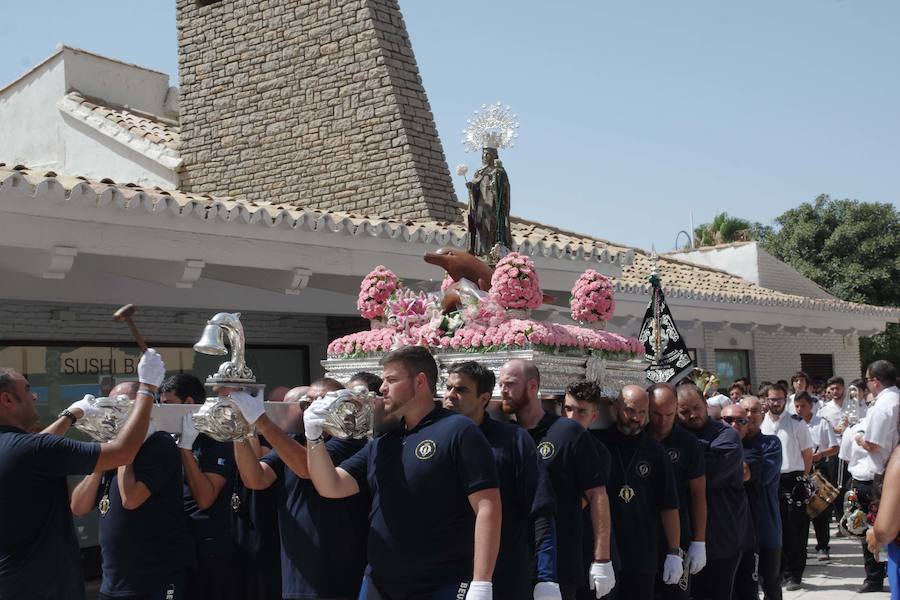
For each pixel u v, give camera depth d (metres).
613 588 6.81
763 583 9.68
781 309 19.59
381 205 14.45
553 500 5.28
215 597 6.32
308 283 11.74
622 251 14.38
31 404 5.08
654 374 10.40
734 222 39.31
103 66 17.56
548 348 7.35
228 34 15.99
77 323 11.14
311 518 5.65
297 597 5.64
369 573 4.92
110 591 5.65
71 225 8.78
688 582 7.69
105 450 4.82
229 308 11.60
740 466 8.30
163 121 17.61
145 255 9.34
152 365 4.92
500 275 7.56
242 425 4.86
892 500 5.27
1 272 9.58
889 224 32.88
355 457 5.18
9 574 4.75
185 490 6.38
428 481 4.75
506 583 5.27
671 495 7.21
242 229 10.03
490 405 6.69
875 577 10.88
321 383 5.99
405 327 7.94
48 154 17.11
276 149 15.38
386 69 14.52
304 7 15.30
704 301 17.58
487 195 9.41
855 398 15.05
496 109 9.55
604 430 7.27
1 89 17.56
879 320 22.97
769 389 11.56
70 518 5.01
